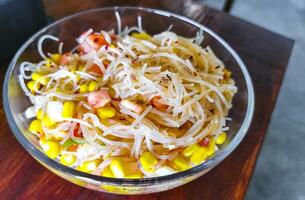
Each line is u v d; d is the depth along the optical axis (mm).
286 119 491
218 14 284
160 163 165
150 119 179
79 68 198
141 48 200
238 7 653
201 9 286
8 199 170
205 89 191
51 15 260
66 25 223
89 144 170
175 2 289
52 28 214
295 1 682
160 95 179
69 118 173
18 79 189
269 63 253
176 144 171
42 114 181
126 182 142
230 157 197
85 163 169
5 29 213
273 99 231
